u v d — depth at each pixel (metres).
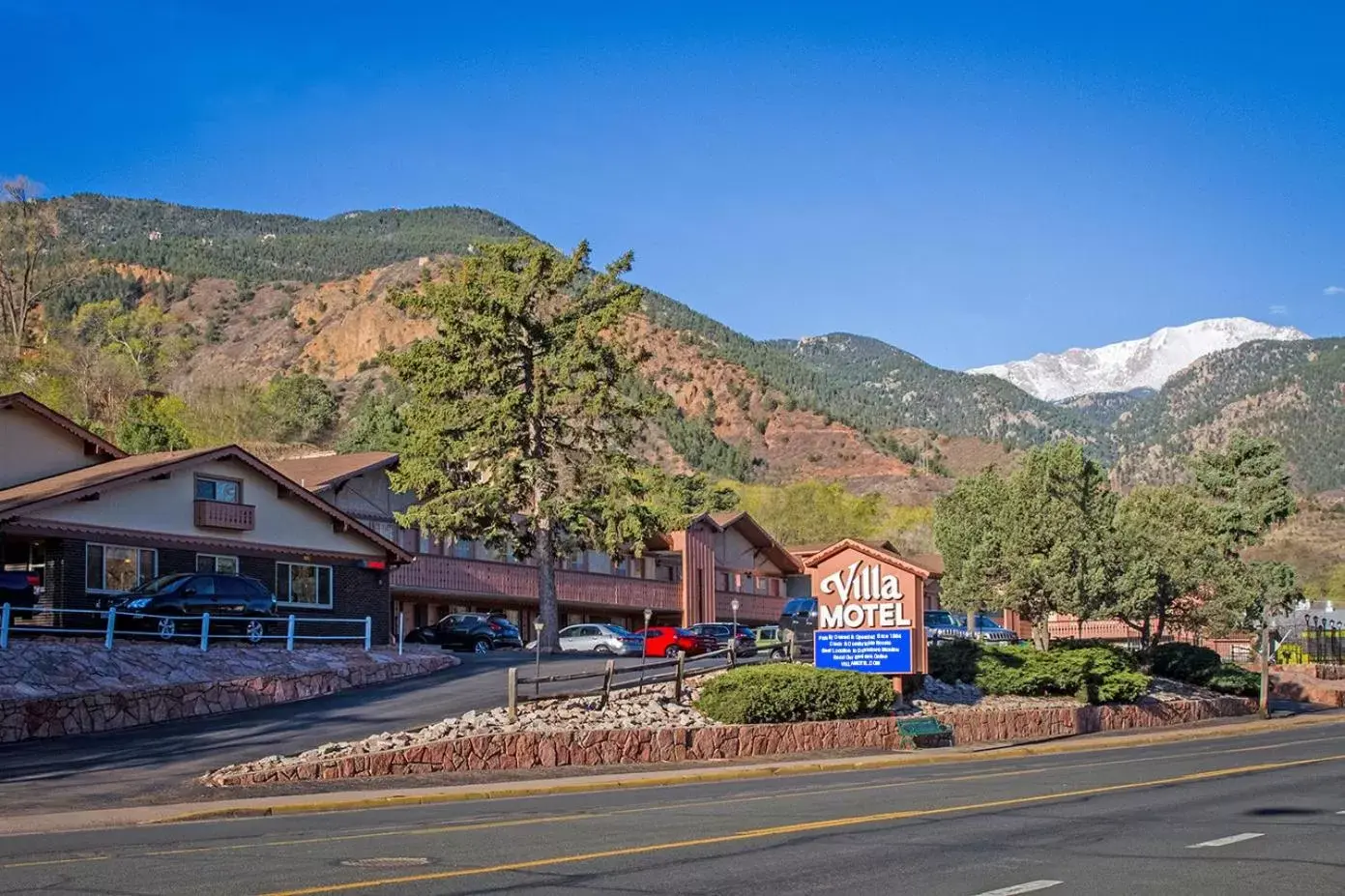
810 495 104.75
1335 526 132.38
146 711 29.92
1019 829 16.08
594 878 12.46
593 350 53.91
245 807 19.23
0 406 41.59
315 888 11.76
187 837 16.00
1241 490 67.56
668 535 72.31
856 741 31.30
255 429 105.81
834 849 14.40
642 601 69.50
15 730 27.28
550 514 53.56
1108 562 42.00
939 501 49.47
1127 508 51.69
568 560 67.94
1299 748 31.12
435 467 53.50
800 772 26.91
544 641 53.75
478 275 54.81
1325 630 64.69
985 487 45.78
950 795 20.33
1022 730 35.69
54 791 21.42
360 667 36.72
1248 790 21.02
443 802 21.12
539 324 54.22
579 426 56.19
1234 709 45.75
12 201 104.38
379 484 57.34
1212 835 15.58
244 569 42.31
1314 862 13.55
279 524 43.75
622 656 50.59
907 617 33.47
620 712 29.36
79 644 32.28
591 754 26.61
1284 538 122.81
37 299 106.75
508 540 56.50
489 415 52.97
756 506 104.38
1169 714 42.12
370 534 46.31
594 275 57.88
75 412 89.56
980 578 42.81
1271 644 56.75
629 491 54.12
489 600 61.41
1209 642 64.19
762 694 30.23
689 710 30.73
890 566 33.78
